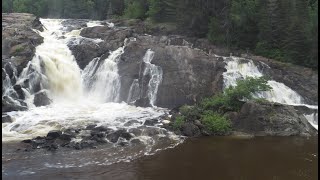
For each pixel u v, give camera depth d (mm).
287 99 46000
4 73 43344
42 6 95062
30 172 26750
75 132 34188
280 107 38781
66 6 95312
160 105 45062
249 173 28219
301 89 47719
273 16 54594
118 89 46844
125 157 30094
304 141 35375
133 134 34688
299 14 53281
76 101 46281
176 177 27109
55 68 47312
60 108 42375
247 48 55969
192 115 38219
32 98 43562
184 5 59312
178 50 49156
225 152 32094
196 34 58969
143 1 68938
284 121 37750
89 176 26531
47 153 30094
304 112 42594
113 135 33531
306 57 52094
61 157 29484
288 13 53688
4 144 31453
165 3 62688
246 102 38531
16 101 41938
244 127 37625
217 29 56156
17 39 49562
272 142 34875
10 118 37312
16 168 27297
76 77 48219
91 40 52594
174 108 43000
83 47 50188
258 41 55625
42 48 49781
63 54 49594
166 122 38031
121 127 35906
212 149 32688
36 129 35094
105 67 48406
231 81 46375
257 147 33469
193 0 59062
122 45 51750
